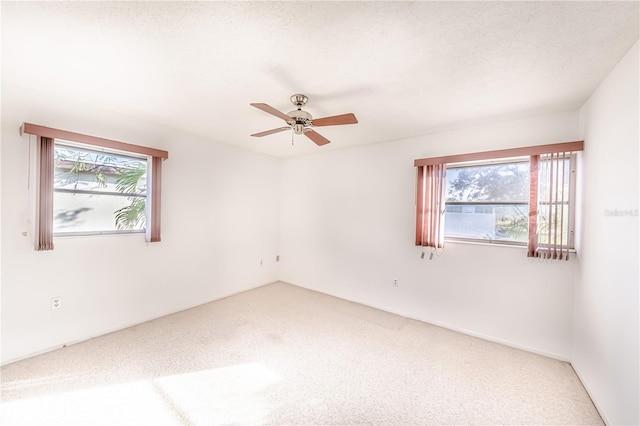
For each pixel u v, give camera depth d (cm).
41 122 239
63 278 257
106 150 286
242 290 439
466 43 161
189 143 356
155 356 244
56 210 257
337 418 175
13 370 219
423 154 341
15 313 232
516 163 285
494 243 297
